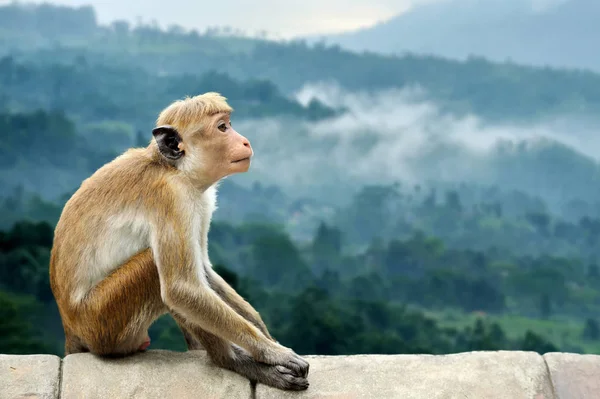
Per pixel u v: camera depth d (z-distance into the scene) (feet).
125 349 16.42
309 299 220.02
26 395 15.11
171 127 15.96
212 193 17.11
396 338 214.90
